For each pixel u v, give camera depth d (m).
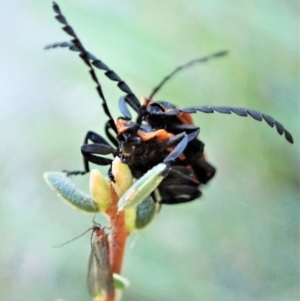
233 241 0.15
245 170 0.16
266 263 0.15
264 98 0.15
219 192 0.16
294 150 0.15
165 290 0.14
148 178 0.10
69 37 0.18
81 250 0.16
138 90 0.15
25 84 0.19
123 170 0.11
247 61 0.15
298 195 0.16
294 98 0.15
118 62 0.15
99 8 0.15
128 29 0.15
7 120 0.18
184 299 0.14
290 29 0.15
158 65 0.15
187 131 0.12
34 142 0.18
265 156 0.15
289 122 0.15
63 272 0.16
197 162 0.12
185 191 0.12
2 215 0.16
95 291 0.11
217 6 0.15
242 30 0.15
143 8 0.15
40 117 0.18
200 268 0.15
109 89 0.17
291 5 0.15
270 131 0.15
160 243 0.15
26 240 0.16
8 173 0.17
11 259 0.16
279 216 0.15
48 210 0.16
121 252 0.11
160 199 0.12
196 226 0.15
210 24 0.15
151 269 0.15
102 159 0.11
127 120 0.11
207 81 0.15
